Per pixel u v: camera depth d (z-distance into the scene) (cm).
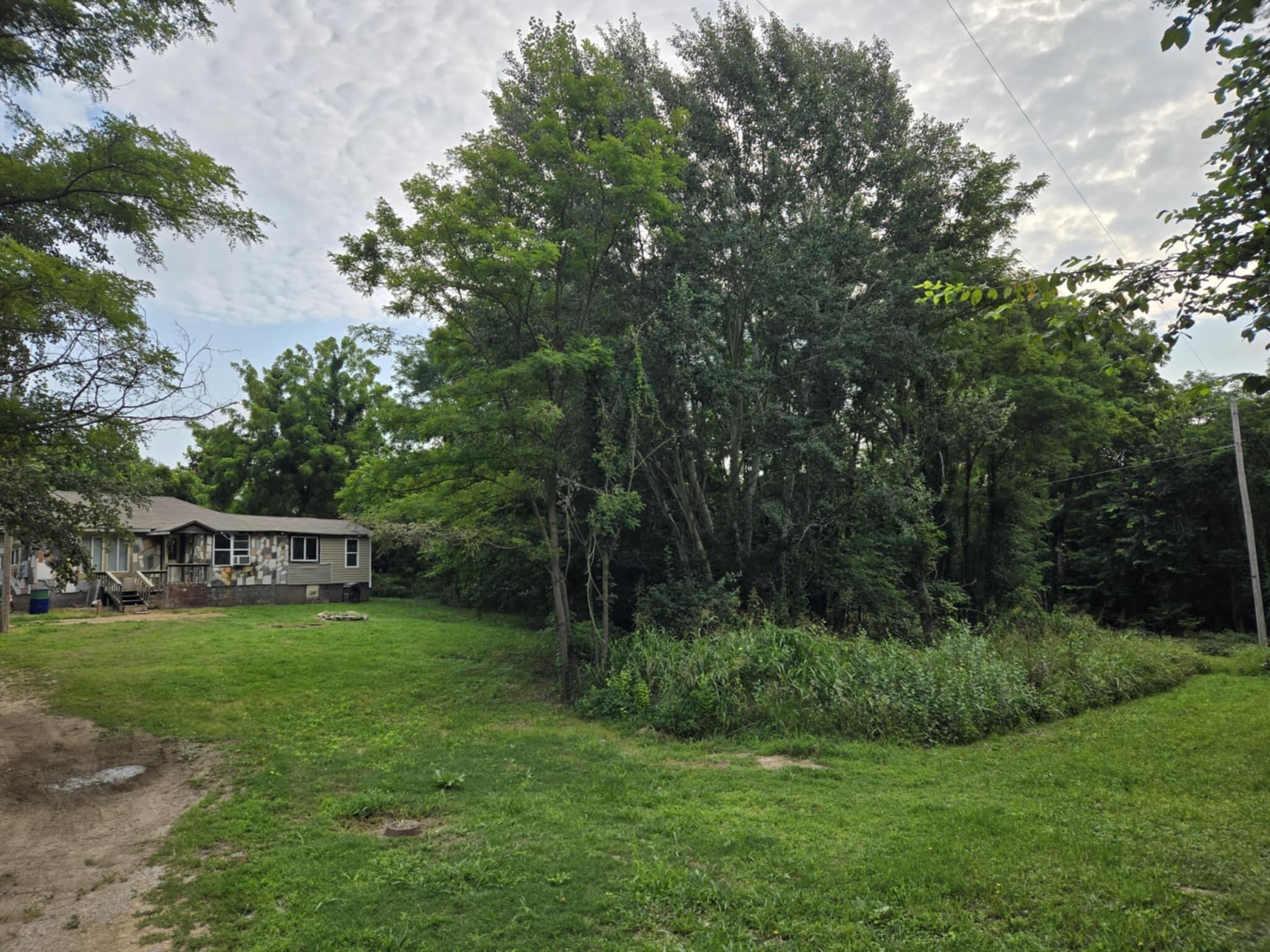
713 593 1548
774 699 1110
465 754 935
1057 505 3186
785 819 666
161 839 645
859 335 1698
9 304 671
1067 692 1272
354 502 1539
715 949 420
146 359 762
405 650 1770
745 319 1827
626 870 545
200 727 1041
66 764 880
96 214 820
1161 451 2830
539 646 1839
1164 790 731
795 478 1881
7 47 676
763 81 1820
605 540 1523
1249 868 506
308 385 4172
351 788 784
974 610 2292
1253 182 383
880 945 419
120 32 721
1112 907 451
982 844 574
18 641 1753
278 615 2450
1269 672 1642
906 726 1039
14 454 798
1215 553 2794
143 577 2555
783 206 1817
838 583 1848
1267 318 380
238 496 4078
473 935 446
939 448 2030
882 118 1975
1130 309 405
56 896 526
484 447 1320
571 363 1303
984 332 1977
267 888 524
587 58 1455
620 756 948
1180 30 356
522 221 1401
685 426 1694
